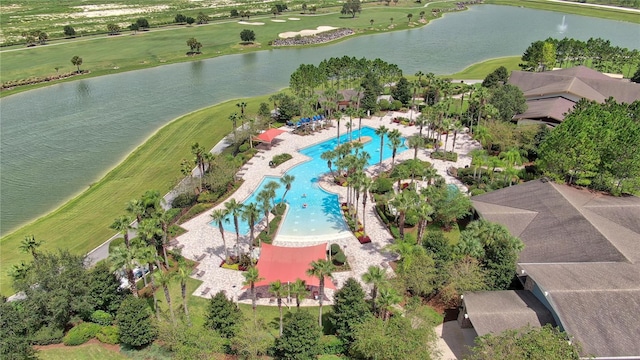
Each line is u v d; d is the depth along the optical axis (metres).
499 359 44.09
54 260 58.12
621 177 77.44
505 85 118.44
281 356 51.25
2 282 65.81
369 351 48.41
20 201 89.69
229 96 150.88
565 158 77.75
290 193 89.94
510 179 85.12
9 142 117.56
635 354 46.28
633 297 51.00
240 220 80.56
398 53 199.38
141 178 95.75
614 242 61.31
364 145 111.06
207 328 54.03
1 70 175.00
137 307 54.03
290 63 188.75
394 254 70.19
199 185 86.56
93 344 55.59
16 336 51.53
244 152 105.06
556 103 113.81
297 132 118.44
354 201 86.19
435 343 51.75
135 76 176.00
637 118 95.69
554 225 66.94
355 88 138.88
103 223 80.12
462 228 76.06
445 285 59.78
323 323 57.69
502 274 58.53
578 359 44.16
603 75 133.50
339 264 67.69
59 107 143.25
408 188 83.19
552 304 50.81
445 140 107.25
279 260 63.97
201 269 68.38
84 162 105.75
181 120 126.56
